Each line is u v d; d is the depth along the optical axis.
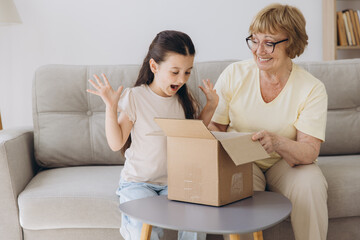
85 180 1.91
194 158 1.37
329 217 1.80
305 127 1.74
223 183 1.35
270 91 1.82
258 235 1.42
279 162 1.83
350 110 2.28
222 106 1.89
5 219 1.80
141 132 1.63
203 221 1.24
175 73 1.57
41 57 3.25
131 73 2.23
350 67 2.30
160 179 1.65
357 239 1.86
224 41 3.42
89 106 2.23
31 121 3.28
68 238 1.81
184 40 1.56
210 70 2.25
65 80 2.22
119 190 1.67
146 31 3.33
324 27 3.50
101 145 2.19
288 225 1.77
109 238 1.79
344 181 1.82
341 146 2.24
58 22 3.24
